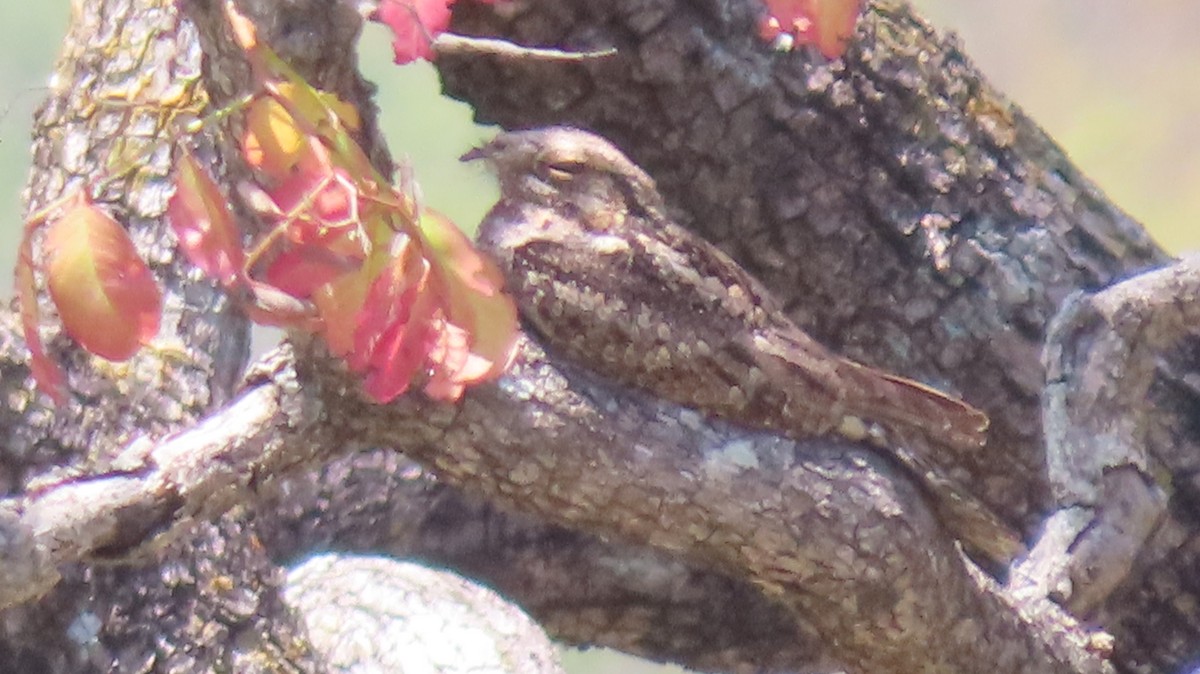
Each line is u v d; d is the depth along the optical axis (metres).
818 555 5.97
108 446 6.04
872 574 5.98
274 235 5.77
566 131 6.02
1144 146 10.95
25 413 6.04
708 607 6.24
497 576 6.22
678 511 5.96
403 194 5.78
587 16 6.09
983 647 6.02
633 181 6.02
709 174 6.12
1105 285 6.15
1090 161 11.01
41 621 6.02
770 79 6.11
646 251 6.00
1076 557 6.09
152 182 6.11
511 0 6.09
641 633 6.25
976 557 6.13
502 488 5.94
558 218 6.00
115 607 6.03
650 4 6.09
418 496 6.21
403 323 5.79
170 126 5.79
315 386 5.89
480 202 8.50
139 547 5.88
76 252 5.78
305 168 5.78
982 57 11.33
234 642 6.04
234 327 6.10
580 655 9.79
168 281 6.09
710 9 6.10
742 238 6.13
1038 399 6.14
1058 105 11.16
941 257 6.13
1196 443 6.14
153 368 6.07
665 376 5.99
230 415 5.90
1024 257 6.14
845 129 6.12
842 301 6.14
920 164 6.14
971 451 6.14
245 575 6.06
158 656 6.03
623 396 5.97
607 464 5.94
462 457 5.93
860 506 5.98
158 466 5.88
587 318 5.98
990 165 6.15
